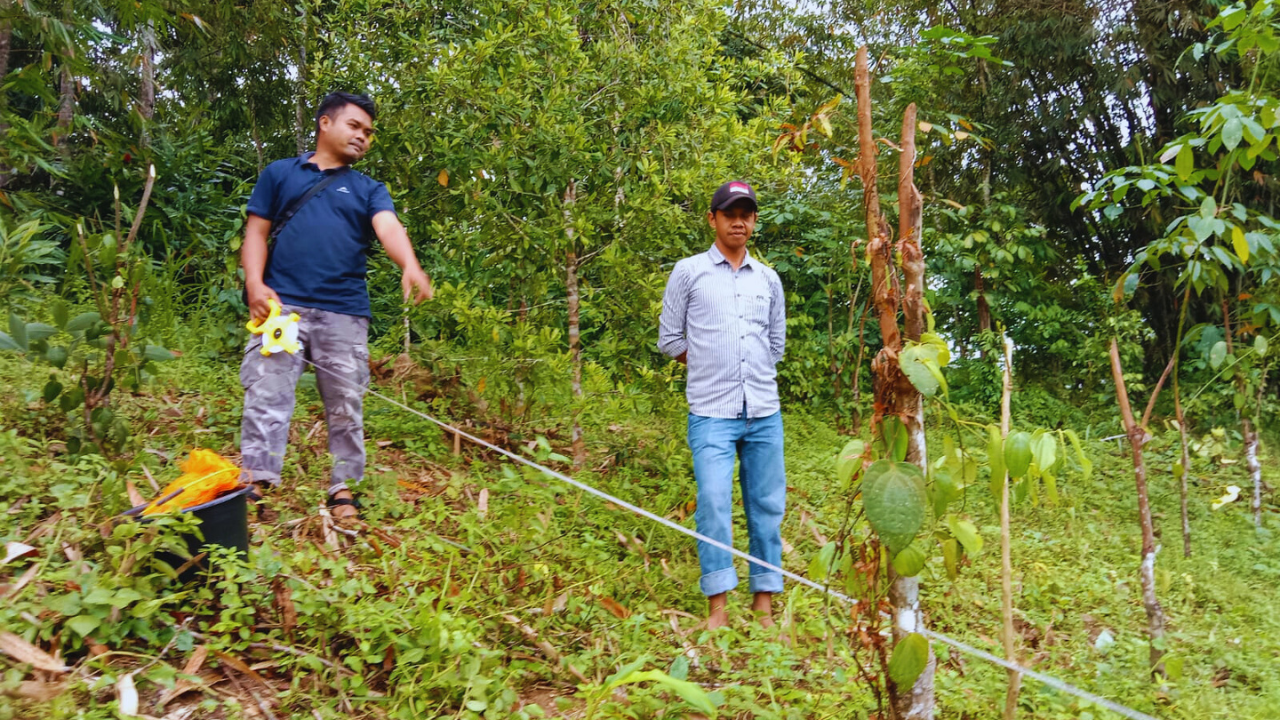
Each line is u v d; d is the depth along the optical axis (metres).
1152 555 3.47
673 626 3.19
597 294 5.24
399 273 5.85
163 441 3.82
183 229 7.34
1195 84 8.55
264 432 3.30
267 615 2.60
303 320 3.38
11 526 2.63
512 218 4.98
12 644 2.10
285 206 3.39
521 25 4.95
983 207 9.41
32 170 6.49
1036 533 5.01
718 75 5.74
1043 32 8.74
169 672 2.22
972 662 3.36
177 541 2.41
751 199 3.52
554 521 3.72
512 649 2.81
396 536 3.34
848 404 7.57
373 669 2.53
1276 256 4.36
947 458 2.20
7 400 3.74
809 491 5.27
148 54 10.15
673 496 4.46
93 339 3.17
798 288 8.80
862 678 2.83
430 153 5.16
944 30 3.82
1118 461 6.96
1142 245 9.56
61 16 5.42
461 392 4.98
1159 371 9.22
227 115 11.06
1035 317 9.00
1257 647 3.83
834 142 8.99
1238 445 7.64
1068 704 2.99
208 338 5.43
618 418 4.71
